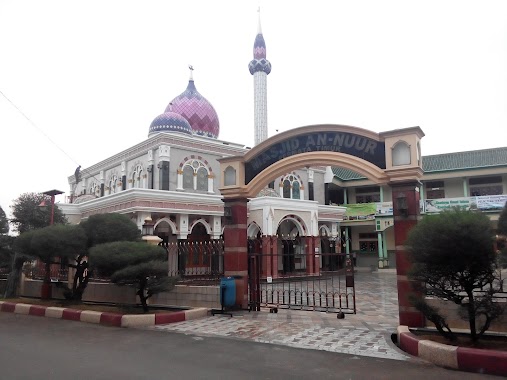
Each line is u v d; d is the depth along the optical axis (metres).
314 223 26.16
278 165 10.98
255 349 7.24
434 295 7.38
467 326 8.02
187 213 22.03
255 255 11.67
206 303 11.53
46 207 17.05
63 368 6.17
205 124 30.56
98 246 11.07
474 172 29.50
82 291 13.03
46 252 12.02
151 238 12.93
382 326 9.28
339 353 6.95
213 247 12.73
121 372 5.95
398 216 8.87
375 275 28.19
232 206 11.70
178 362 6.46
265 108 37.31
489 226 6.66
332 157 10.07
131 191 20.25
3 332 9.09
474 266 6.63
